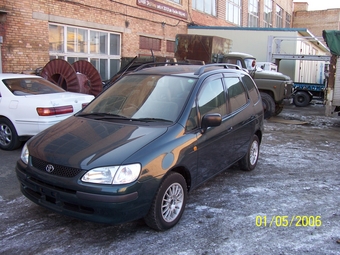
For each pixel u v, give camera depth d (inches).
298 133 420.5
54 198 148.9
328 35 450.9
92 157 144.6
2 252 140.5
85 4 505.7
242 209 185.6
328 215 181.3
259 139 261.3
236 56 513.0
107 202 137.9
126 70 457.1
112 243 148.7
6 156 267.3
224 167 205.9
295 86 741.3
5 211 177.5
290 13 1720.0
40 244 147.3
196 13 823.7
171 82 191.0
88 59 532.4
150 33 661.9
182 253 141.7
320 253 144.2
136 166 142.8
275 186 222.7
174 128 165.2
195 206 187.6
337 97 463.2
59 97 272.5
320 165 275.7
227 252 143.3
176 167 160.2
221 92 205.5
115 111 184.1
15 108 267.1
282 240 154.2
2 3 397.7
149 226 157.9
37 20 438.0
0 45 403.2
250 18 1175.0
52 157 149.7
